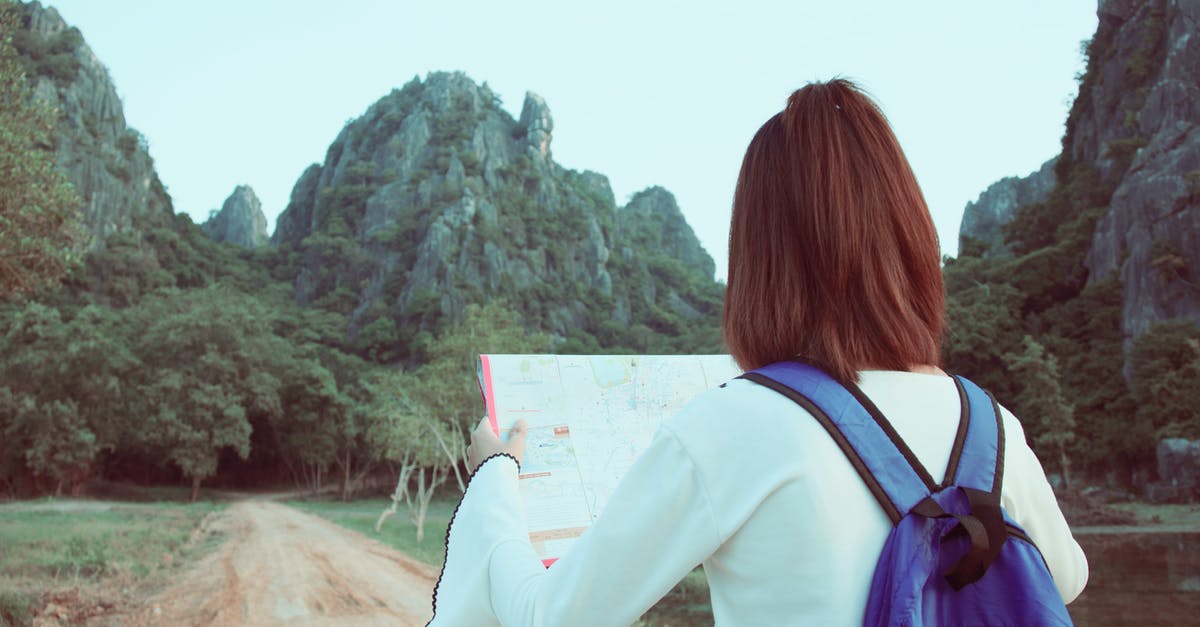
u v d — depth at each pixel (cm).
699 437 84
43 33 12788
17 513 3744
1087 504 4175
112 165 12331
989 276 6994
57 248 1230
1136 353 5019
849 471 80
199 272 13338
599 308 14812
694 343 12638
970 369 6025
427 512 4997
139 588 1483
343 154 17462
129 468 7388
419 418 2994
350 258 14025
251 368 6519
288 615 1262
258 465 8356
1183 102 6525
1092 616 1427
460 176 14900
